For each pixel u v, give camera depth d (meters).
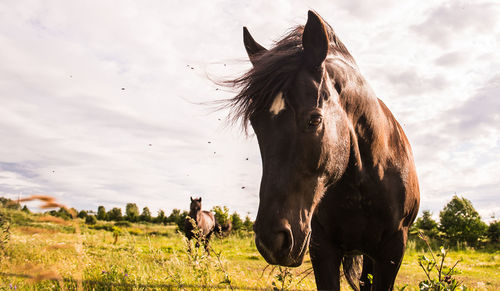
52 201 1.20
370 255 2.69
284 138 1.92
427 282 2.17
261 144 2.01
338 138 2.14
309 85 1.99
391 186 2.57
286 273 2.34
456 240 21.67
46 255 4.42
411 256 14.49
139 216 60.69
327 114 2.05
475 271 10.37
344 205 2.53
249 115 2.03
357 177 2.44
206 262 2.98
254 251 14.42
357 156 2.40
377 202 2.51
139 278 3.46
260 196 1.93
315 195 2.03
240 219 26.16
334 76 2.26
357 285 3.35
